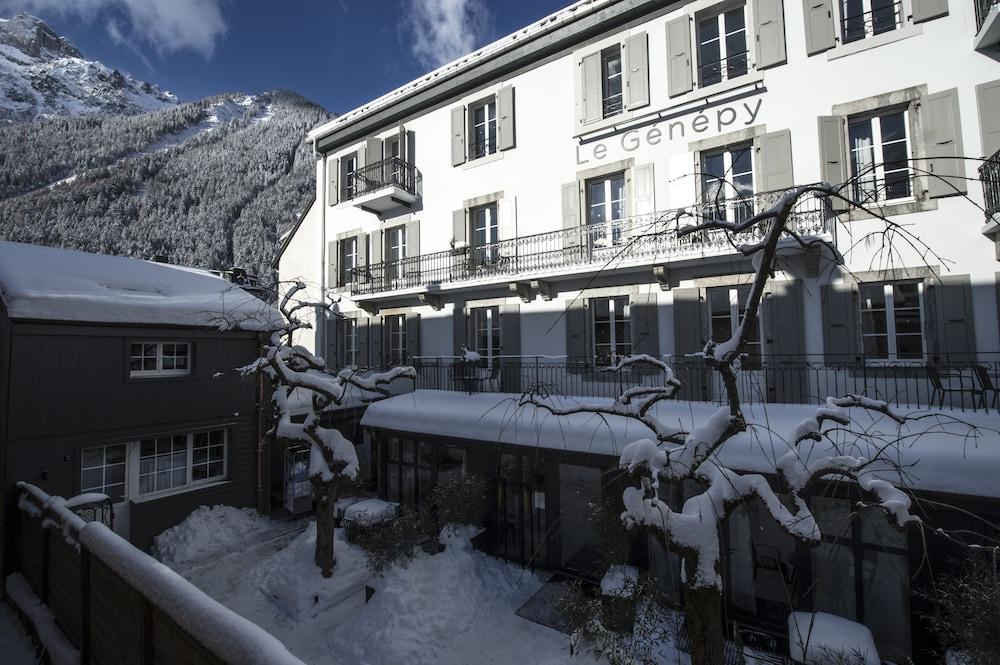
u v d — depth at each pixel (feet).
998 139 24.67
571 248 36.76
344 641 21.88
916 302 26.71
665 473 15.31
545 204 39.34
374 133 52.08
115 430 30.83
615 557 23.12
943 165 25.86
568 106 38.73
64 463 28.40
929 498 17.89
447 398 37.37
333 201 55.16
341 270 54.75
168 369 34.35
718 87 31.91
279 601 25.38
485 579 26.30
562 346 37.35
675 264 31.68
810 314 28.63
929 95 26.40
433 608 22.77
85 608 15.89
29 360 27.30
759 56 30.78
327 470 26.17
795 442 15.34
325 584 25.09
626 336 35.58
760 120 30.89
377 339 49.93
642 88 34.94
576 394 35.99
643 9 35.09
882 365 26.61
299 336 58.75
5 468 25.76
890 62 27.53
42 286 28.76
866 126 28.76
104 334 30.48
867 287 27.81
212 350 36.19
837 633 17.48
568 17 37.47
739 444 21.57
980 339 24.75
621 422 26.11
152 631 12.16
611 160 36.40
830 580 20.67
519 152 40.93
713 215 31.45
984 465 17.31
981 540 17.78
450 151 45.60
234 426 37.14
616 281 35.06
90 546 15.25
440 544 27.81
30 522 23.40
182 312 34.14
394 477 35.17
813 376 28.14
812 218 28.12
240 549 32.89
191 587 11.03
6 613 21.66
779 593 21.50
